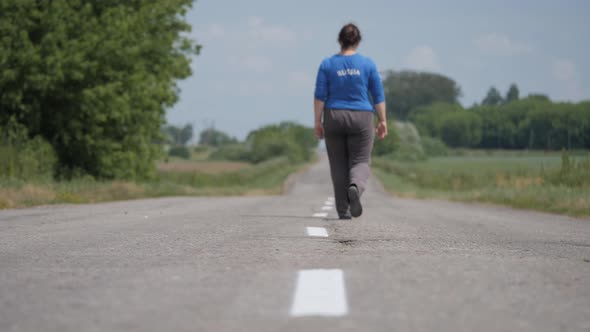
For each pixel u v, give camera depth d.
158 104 104.38
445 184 122.50
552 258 13.66
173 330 7.11
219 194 95.44
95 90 89.50
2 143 75.06
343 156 26.45
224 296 9.05
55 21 87.00
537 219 34.25
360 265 11.98
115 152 96.75
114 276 10.90
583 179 66.12
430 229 21.94
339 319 7.64
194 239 17.33
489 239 18.47
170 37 111.25
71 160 97.19
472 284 10.09
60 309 8.25
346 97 25.80
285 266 11.92
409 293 9.28
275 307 8.30
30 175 71.56
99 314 7.95
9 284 10.15
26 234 19.34
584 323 7.64
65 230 20.78
